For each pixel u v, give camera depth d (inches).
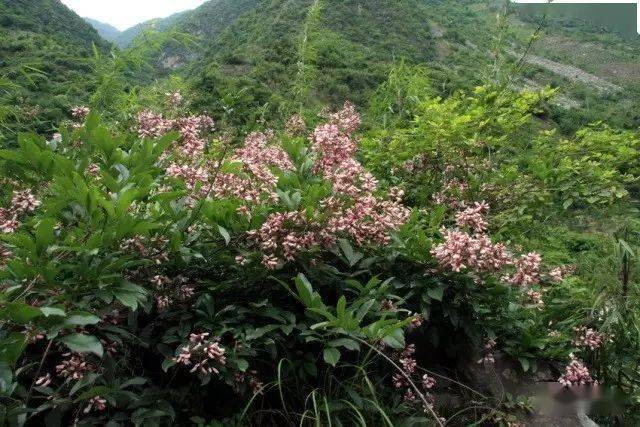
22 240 68.1
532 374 114.1
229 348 83.7
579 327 119.6
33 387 71.0
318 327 84.6
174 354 81.4
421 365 115.0
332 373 97.2
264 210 90.8
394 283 102.8
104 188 91.7
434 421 99.1
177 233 79.5
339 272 94.6
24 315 60.9
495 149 167.0
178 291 85.4
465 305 108.6
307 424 88.4
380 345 93.6
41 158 86.4
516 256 130.6
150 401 76.7
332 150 110.7
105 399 70.3
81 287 72.0
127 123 136.1
